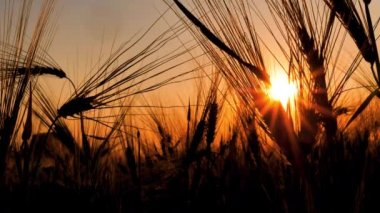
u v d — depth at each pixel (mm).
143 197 1247
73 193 1137
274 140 1017
